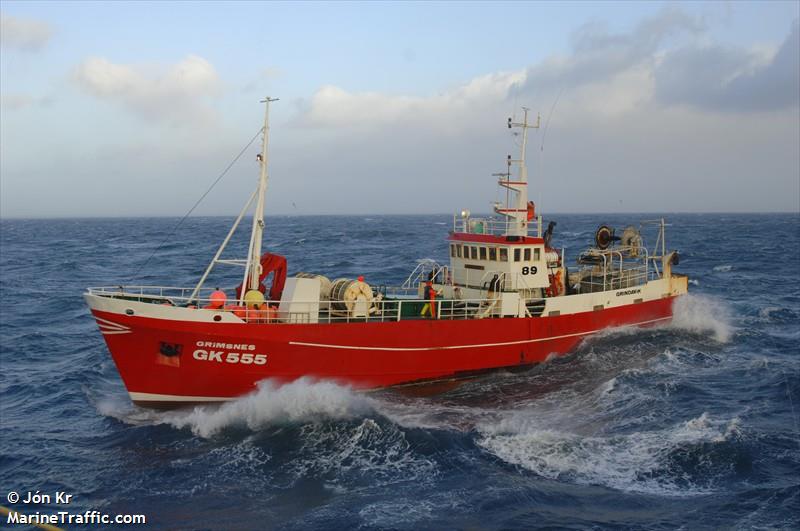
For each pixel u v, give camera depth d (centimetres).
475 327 2356
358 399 2091
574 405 2120
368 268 6750
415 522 1395
